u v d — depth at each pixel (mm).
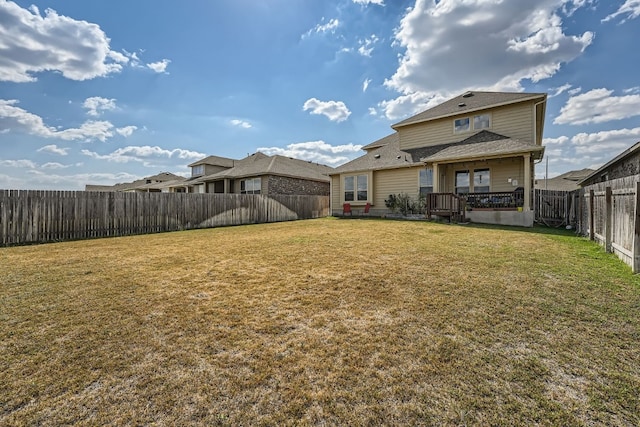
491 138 12758
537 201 12414
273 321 2850
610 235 5625
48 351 2344
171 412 1724
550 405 1742
